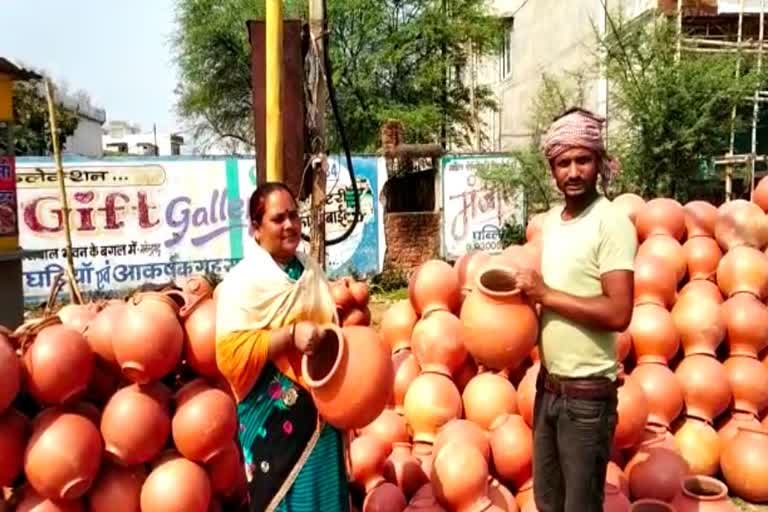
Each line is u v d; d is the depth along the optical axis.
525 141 23.59
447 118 24.34
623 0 16.34
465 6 23.44
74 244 13.36
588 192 2.87
